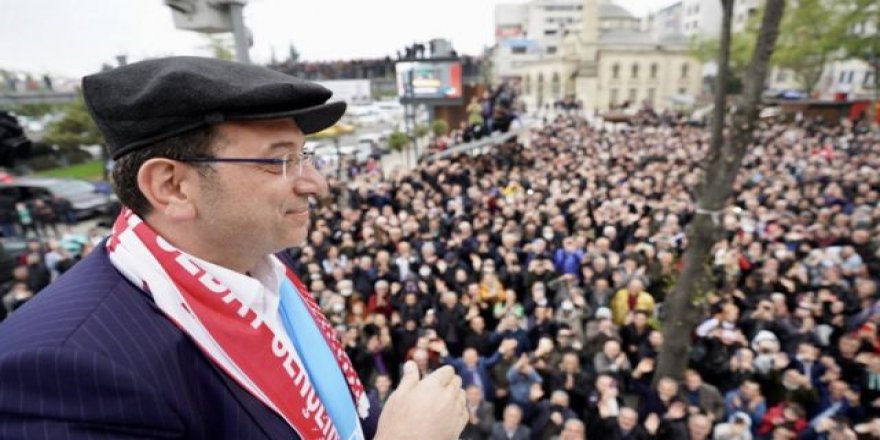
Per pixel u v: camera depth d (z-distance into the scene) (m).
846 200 10.73
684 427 4.46
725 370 5.37
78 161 26.06
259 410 0.83
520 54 79.62
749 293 6.85
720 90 4.29
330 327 1.30
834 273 6.80
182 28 2.72
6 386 0.65
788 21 25.14
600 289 6.68
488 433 4.66
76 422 0.64
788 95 34.88
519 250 8.17
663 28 80.50
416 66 24.36
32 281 7.96
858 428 4.26
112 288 0.78
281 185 0.85
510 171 15.97
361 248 8.57
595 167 15.28
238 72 0.82
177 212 0.81
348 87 44.69
